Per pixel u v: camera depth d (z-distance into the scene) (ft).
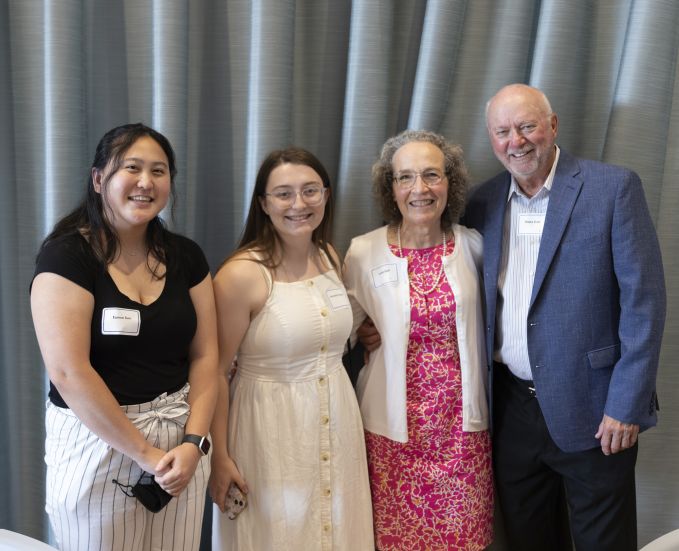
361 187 6.94
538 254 5.93
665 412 7.41
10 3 6.64
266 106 6.65
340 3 7.18
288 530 5.74
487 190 6.52
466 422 6.11
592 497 6.10
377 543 6.45
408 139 6.10
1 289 7.29
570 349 5.80
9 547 4.40
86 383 4.59
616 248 5.61
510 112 5.74
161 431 5.01
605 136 7.04
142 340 4.89
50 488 5.00
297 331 5.65
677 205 7.13
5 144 7.02
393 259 6.22
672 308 7.25
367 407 6.42
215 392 5.48
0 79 6.88
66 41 6.42
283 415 5.74
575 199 5.75
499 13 6.91
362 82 6.73
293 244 5.85
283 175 5.60
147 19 6.89
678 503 7.59
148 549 5.27
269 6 6.49
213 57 7.16
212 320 5.56
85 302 4.66
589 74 7.11
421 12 7.18
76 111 6.61
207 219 7.56
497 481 6.75
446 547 6.22
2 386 7.49
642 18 6.50
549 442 6.20
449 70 6.84
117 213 4.87
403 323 6.05
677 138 7.06
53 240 4.80
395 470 6.29
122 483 4.91
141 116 7.11
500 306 6.27
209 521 7.75
